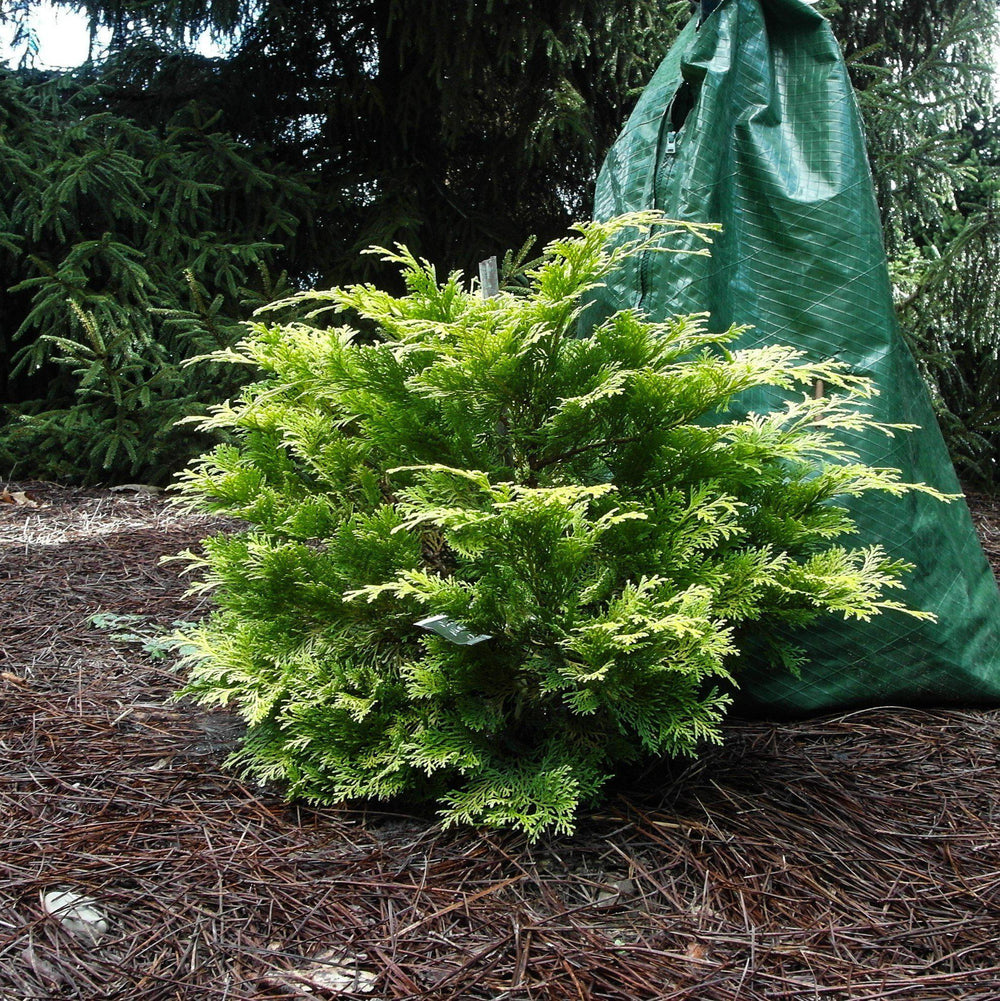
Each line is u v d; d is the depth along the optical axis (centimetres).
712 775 258
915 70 634
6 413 725
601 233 228
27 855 218
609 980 179
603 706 239
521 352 221
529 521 216
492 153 762
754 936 192
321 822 235
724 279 298
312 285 764
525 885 210
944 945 192
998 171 688
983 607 312
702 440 240
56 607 408
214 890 206
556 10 682
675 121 311
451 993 176
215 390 663
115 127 692
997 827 237
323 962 184
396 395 243
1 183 654
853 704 301
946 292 607
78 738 282
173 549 509
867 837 231
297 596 242
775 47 316
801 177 302
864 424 272
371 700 232
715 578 230
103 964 184
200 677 264
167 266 679
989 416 618
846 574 244
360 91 739
